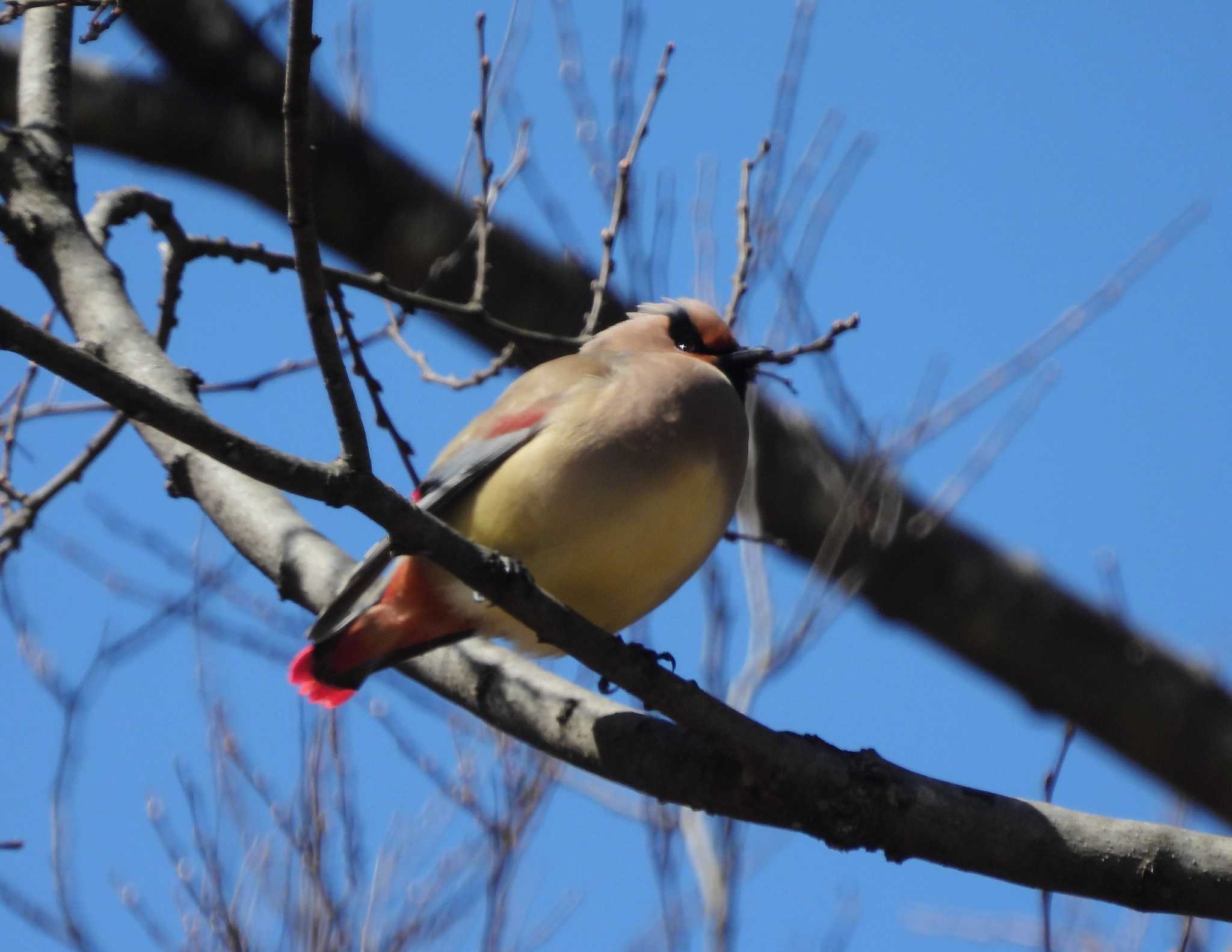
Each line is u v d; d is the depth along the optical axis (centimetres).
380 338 1186
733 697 1141
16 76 1429
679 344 1116
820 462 1499
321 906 1023
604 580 932
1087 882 801
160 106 1487
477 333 1359
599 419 923
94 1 845
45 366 685
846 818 816
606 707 917
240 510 1029
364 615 937
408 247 1510
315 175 1491
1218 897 789
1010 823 810
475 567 787
